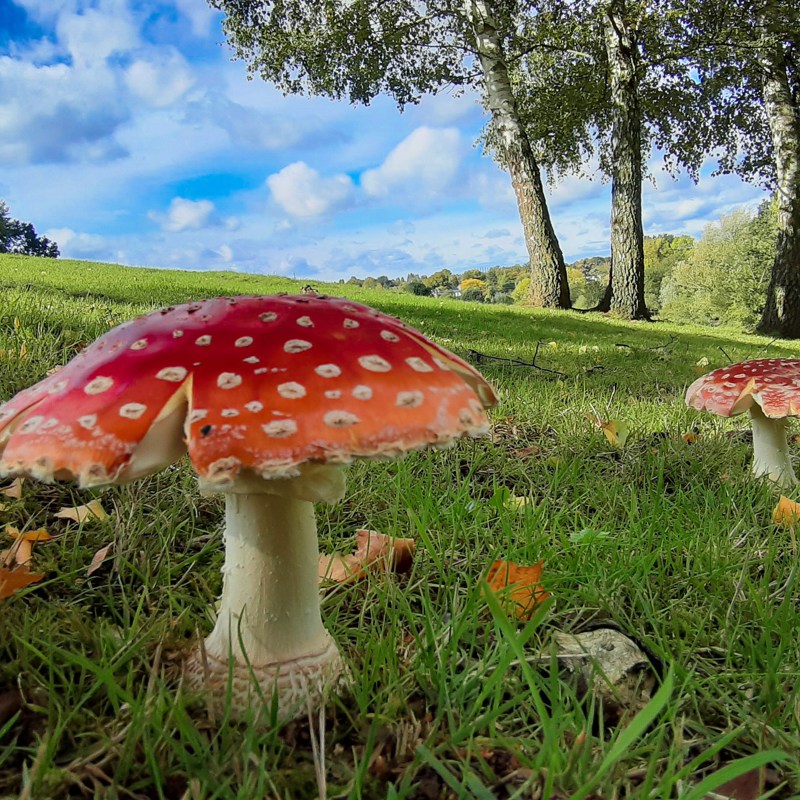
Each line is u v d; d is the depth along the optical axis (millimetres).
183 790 193
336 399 175
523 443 606
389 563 325
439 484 454
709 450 589
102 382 183
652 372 1099
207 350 185
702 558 350
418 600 316
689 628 291
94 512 365
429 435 181
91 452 170
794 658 275
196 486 406
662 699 166
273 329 192
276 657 230
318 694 230
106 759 198
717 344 1854
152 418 174
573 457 554
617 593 317
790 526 406
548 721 194
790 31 2623
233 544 235
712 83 2949
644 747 213
